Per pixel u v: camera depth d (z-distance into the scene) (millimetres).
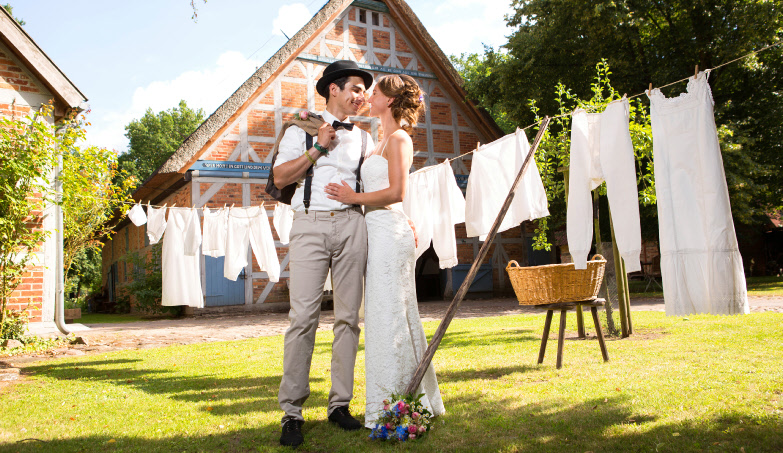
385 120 2820
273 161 2764
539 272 3771
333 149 2770
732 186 11914
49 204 7102
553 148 6691
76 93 7117
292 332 2551
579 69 13711
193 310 12461
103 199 7672
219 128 12898
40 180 6895
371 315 2629
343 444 2318
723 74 13906
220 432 2564
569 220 3691
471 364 4098
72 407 3186
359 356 4875
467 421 2545
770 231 22734
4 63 6969
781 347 4035
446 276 15492
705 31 13258
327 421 2707
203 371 4406
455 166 15914
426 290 17531
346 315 2676
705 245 2877
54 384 4023
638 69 13273
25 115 6516
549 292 3766
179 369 4574
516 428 2391
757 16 12336
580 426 2355
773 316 6109
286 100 13984
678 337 4910
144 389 3717
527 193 4410
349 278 2678
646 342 4734
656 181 3066
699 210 2924
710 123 2889
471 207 4887
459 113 16203
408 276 2719
